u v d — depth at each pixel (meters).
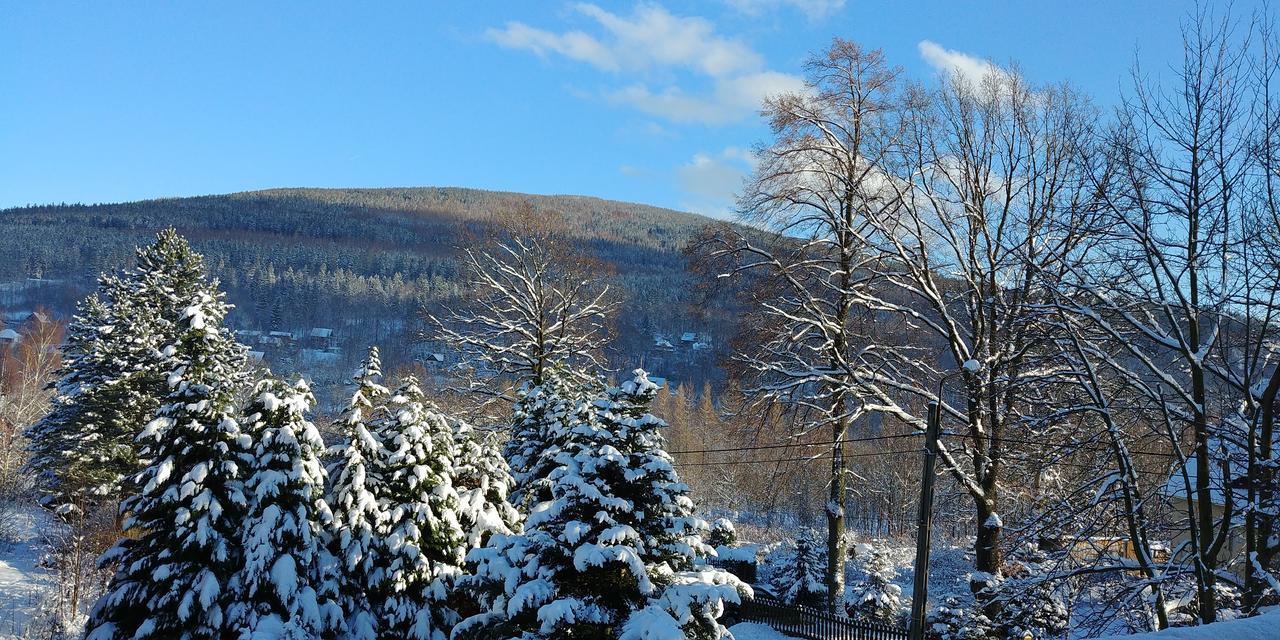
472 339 31.59
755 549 41.28
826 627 27.56
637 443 15.44
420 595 20.22
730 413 26.50
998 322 21.03
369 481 20.77
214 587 17.70
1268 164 14.88
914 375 24.97
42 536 38.72
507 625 14.73
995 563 20.88
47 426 40.69
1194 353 16.27
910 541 51.88
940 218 22.33
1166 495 17.33
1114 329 17.41
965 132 22.20
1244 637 9.10
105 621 18.61
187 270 42.56
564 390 25.72
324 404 85.19
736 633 29.30
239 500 18.42
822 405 24.11
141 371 36.31
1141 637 9.11
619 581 14.68
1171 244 16.23
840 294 24.73
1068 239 19.08
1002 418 21.38
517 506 24.53
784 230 24.73
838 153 24.11
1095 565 17.36
